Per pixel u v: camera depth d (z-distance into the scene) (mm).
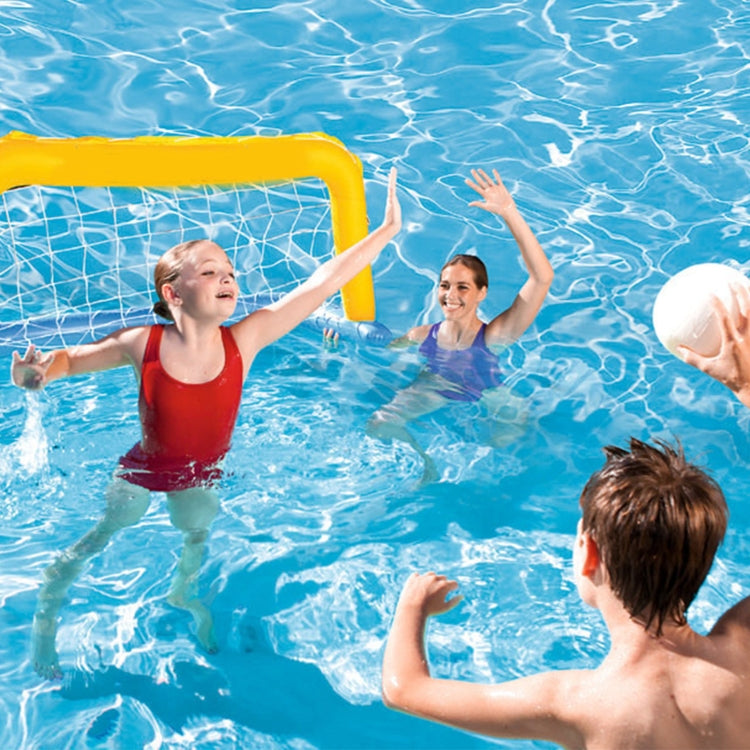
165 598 3705
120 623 3607
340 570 3834
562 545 3945
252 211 6027
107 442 4395
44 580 3680
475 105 6988
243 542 3943
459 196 6156
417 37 7762
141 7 8039
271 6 8141
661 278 5480
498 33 7809
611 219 5941
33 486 4160
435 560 3881
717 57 7477
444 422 4555
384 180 6246
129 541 3959
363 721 3311
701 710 2264
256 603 3709
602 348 5023
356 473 4285
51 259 5555
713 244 5703
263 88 7121
